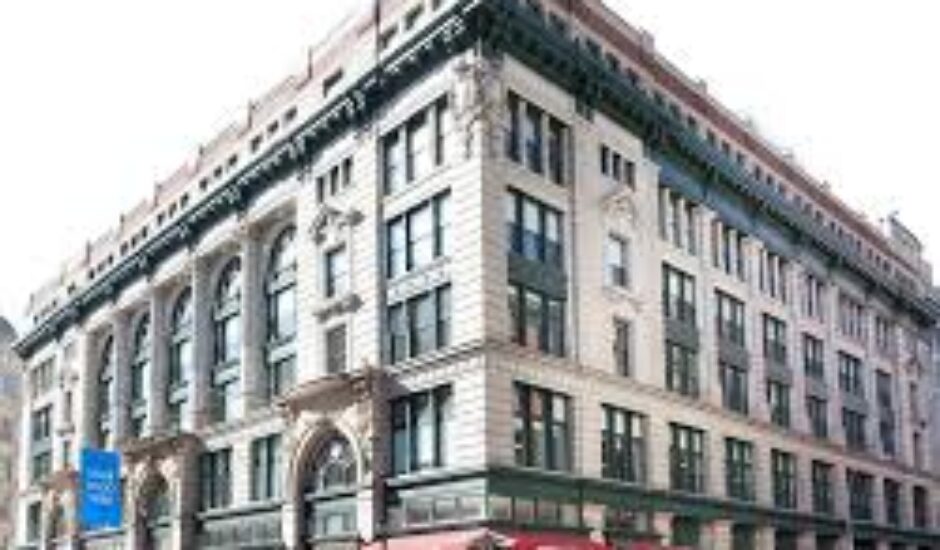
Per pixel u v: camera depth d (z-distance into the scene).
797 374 56.81
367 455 39.50
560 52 41.00
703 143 49.91
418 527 37.16
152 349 58.62
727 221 52.50
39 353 76.56
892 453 67.62
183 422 55.75
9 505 98.50
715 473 46.88
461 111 38.53
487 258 36.91
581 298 40.62
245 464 48.56
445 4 39.75
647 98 45.53
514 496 35.78
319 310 44.28
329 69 47.09
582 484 38.34
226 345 53.56
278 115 51.06
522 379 37.16
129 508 55.94
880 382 67.88
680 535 44.16
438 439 37.53
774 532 50.97
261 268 51.28
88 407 66.56
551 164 41.12
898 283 71.69
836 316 63.06
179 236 56.53
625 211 43.97
